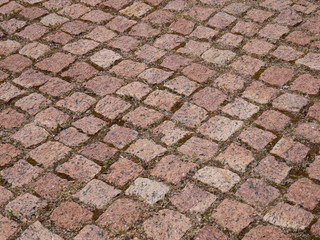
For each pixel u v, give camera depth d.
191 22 2.18
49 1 2.36
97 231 1.46
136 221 1.48
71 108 1.84
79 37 2.15
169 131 1.73
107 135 1.74
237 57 1.99
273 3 2.24
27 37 2.16
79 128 1.77
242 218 1.47
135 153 1.67
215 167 1.60
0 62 2.04
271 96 1.82
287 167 1.59
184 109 1.80
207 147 1.67
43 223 1.49
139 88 1.90
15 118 1.81
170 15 2.23
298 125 1.71
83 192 1.57
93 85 1.92
